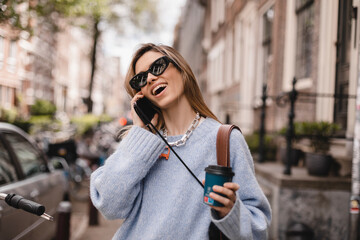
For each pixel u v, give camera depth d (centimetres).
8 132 289
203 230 119
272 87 686
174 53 138
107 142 906
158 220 121
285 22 632
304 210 377
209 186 106
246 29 939
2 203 217
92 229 474
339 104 432
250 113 873
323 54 468
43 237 304
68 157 660
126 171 122
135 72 147
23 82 1025
